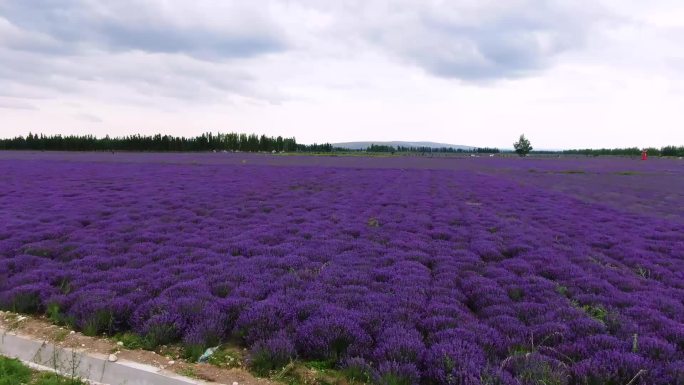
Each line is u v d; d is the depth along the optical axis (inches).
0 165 2220.7
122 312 345.1
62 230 679.7
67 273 448.1
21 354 291.0
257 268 477.4
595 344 289.6
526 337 310.8
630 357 263.4
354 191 1374.3
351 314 336.2
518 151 5885.8
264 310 344.5
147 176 1775.3
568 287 430.0
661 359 273.4
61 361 277.4
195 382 256.7
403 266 497.4
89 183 1466.5
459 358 264.4
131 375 265.1
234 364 285.7
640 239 687.7
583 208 1066.7
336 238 664.4
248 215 888.3
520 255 569.6
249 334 313.6
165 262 501.7
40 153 4259.4
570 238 683.4
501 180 1859.0
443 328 324.8
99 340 318.0
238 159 3329.2
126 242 619.8
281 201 1101.7
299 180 1704.0
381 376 253.3
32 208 904.9
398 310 348.5
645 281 463.5
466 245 624.4
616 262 542.0
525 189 1499.8
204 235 671.1
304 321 330.0
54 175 1738.4
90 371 267.4
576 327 320.8
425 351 281.1
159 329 313.1
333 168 2453.2
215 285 413.7
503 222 824.9
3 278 441.4
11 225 697.0
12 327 336.8
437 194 1331.2
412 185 1596.9
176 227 736.3
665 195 1397.6
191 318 335.9
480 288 416.5
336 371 275.1
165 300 362.0
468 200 1212.5
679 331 308.5
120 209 919.7
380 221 832.3
